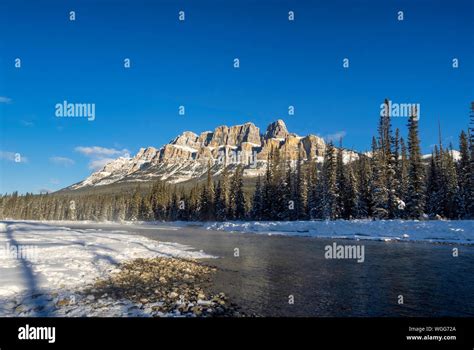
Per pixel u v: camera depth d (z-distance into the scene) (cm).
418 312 948
